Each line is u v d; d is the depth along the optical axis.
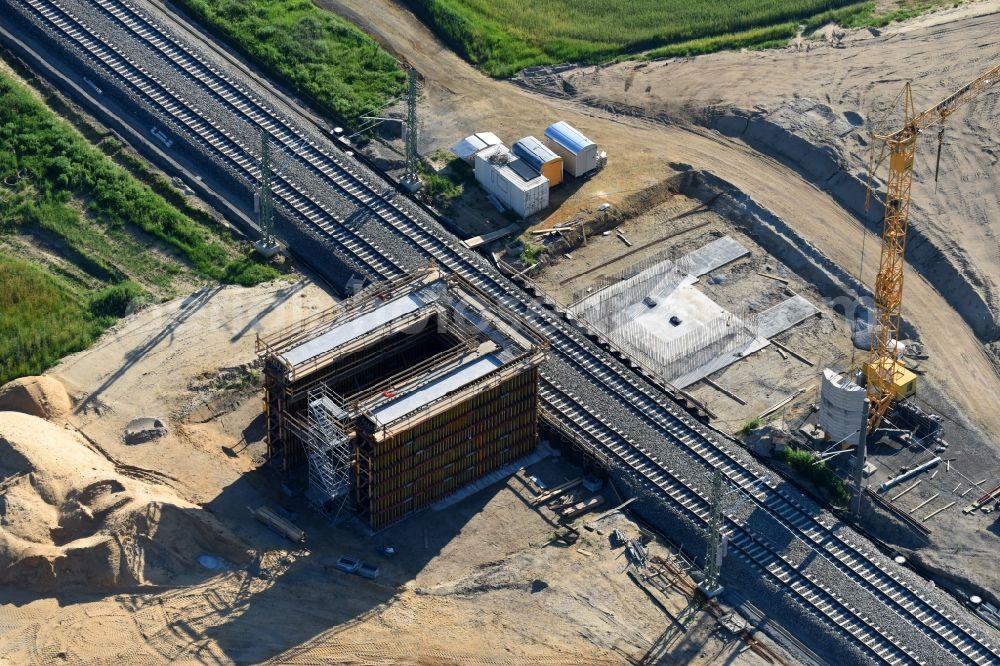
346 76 182.50
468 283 148.12
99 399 146.50
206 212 165.38
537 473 143.00
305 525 137.25
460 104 181.25
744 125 179.00
